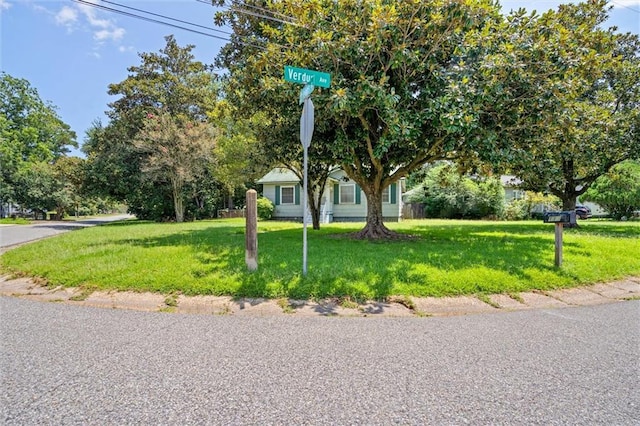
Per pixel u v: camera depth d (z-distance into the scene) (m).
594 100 10.96
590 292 4.65
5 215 29.75
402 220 19.77
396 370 2.44
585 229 11.47
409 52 6.37
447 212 22.78
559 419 1.87
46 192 28.94
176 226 14.02
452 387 2.21
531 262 5.60
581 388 2.21
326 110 6.82
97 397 2.08
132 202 21.98
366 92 6.09
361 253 6.34
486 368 2.48
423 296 4.25
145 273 4.91
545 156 9.40
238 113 9.69
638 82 10.88
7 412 1.92
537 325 3.43
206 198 23.19
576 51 6.53
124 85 21.48
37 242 9.03
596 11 10.12
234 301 4.09
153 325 3.38
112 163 20.23
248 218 4.96
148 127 18.50
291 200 20.66
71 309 3.89
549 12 6.85
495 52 6.55
